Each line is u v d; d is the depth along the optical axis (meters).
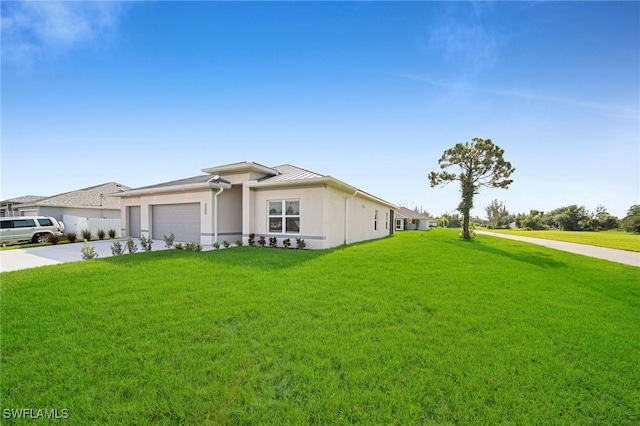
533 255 12.84
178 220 14.54
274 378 2.67
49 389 2.44
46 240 14.49
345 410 2.24
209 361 2.93
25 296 4.91
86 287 5.49
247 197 12.74
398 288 5.96
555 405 2.37
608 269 9.55
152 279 6.13
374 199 18.53
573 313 4.79
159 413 2.18
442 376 2.74
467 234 21.81
